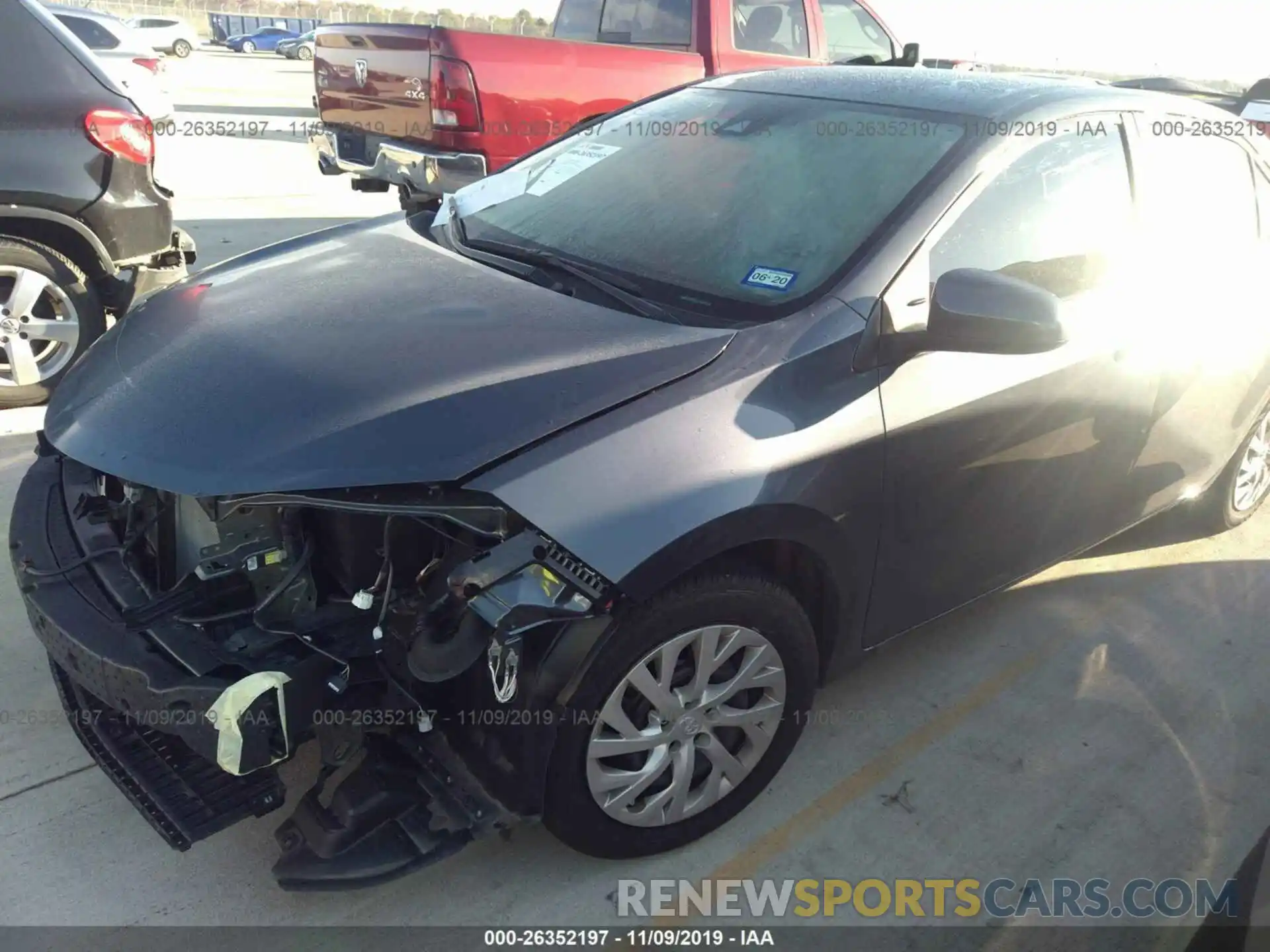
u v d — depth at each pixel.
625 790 2.29
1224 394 3.55
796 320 2.37
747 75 3.51
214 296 2.69
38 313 4.64
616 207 2.97
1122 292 3.00
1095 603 3.72
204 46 44.69
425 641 2.02
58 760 2.65
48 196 4.39
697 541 2.07
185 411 2.17
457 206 3.38
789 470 2.22
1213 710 3.18
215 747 1.91
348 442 2.02
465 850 2.47
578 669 2.07
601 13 8.10
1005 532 2.92
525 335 2.32
